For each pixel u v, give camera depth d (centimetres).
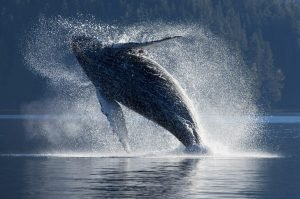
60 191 8081
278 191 8188
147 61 11619
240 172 9712
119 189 8219
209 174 9481
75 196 7762
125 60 11550
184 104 11669
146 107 11731
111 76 11600
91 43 11700
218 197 7788
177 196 7806
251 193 8044
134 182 8750
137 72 11588
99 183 8650
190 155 11750
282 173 9669
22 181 8812
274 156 12250
